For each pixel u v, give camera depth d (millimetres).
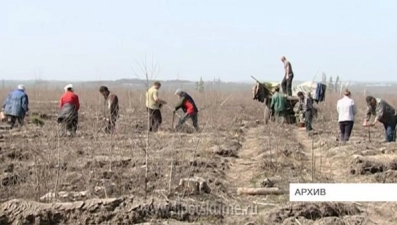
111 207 8883
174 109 20047
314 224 8719
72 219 8711
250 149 17250
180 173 11672
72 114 16453
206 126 18109
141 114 19688
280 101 23688
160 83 19453
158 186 10648
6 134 17406
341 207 9430
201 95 25766
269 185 11508
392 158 13984
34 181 10273
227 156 15477
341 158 14844
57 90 35875
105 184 10484
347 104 18500
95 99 19547
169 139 15656
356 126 26781
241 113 29344
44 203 8992
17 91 19984
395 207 9758
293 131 22562
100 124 15680
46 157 11570
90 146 13664
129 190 10445
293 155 14891
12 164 11953
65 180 10945
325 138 19250
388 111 17891
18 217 8625
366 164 13070
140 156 12930
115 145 13859
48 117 24031
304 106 23281
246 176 12781
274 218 9055
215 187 11102
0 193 9969
